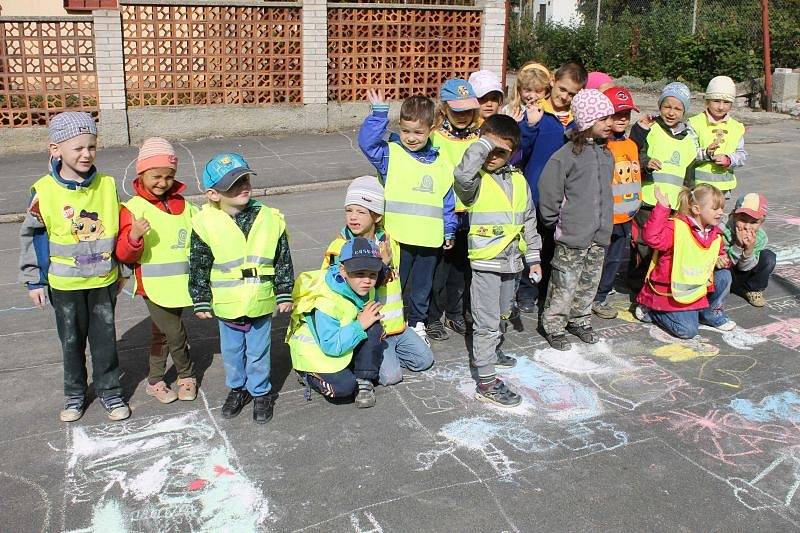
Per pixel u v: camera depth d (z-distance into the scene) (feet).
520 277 17.22
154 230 12.87
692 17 59.47
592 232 15.03
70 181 12.05
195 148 35.35
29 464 11.72
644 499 10.89
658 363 15.17
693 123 19.31
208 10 36.17
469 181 12.83
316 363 13.08
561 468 11.60
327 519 10.43
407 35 39.96
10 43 33.78
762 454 12.03
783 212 26.27
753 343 16.10
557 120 16.85
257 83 37.81
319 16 37.68
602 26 67.97
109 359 12.88
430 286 15.49
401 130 14.78
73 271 12.27
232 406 13.11
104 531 10.22
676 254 15.81
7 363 15.26
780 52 51.65
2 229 25.23
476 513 10.55
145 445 12.24
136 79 35.99
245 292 12.30
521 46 73.61
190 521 10.41
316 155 34.53
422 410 13.34
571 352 15.70
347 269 12.58
